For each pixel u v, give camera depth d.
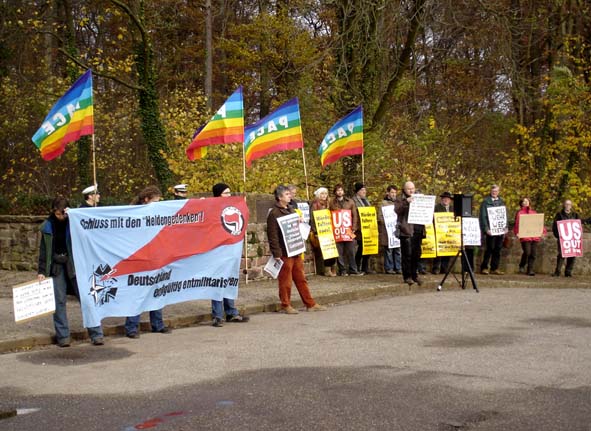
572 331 10.92
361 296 15.03
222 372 8.41
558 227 18.78
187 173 20.42
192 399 7.29
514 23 24.03
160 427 6.42
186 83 35.88
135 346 10.21
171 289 11.47
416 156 25.41
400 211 16.11
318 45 31.03
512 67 23.42
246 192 17.59
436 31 25.19
